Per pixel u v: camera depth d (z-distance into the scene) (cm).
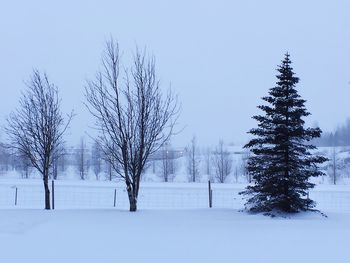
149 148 1420
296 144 1431
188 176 5516
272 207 1394
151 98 1423
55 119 1589
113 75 1412
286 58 1530
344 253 710
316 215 1366
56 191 2761
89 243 785
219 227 1005
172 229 959
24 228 936
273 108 1455
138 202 2291
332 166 5409
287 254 702
